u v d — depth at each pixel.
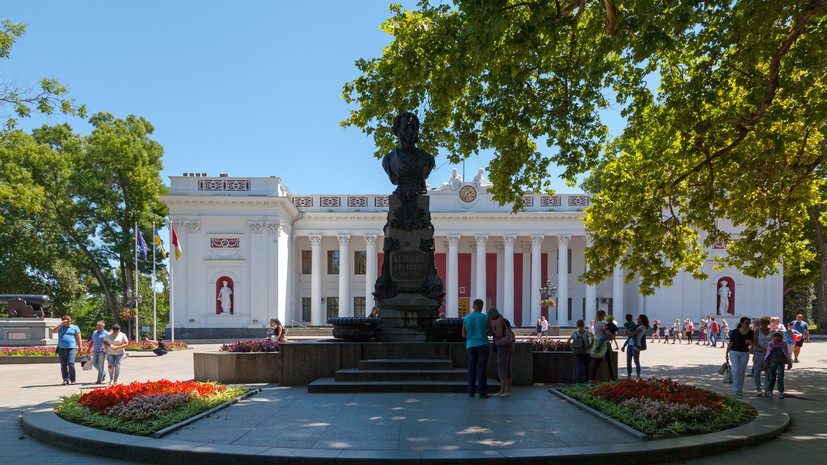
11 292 51.16
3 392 14.19
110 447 7.68
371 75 17.36
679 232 20.19
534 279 54.12
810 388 15.11
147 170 51.72
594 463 7.15
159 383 10.69
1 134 27.98
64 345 15.98
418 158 15.44
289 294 54.06
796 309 57.72
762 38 13.64
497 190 18.67
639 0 12.76
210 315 48.72
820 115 14.15
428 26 16.16
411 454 7.04
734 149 17.69
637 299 55.44
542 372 14.30
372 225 54.59
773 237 19.98
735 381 13.80
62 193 49.88
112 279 57.97
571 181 18.45
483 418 9.34
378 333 14.71
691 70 17.09
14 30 26.52
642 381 10.77
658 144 18.34
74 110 27.84
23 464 7.40
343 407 10.31
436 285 14.94
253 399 11.27
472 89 17.45
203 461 7.17
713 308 51.44
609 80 17.88
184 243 49.31
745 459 7.62
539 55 12.98
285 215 52.16
